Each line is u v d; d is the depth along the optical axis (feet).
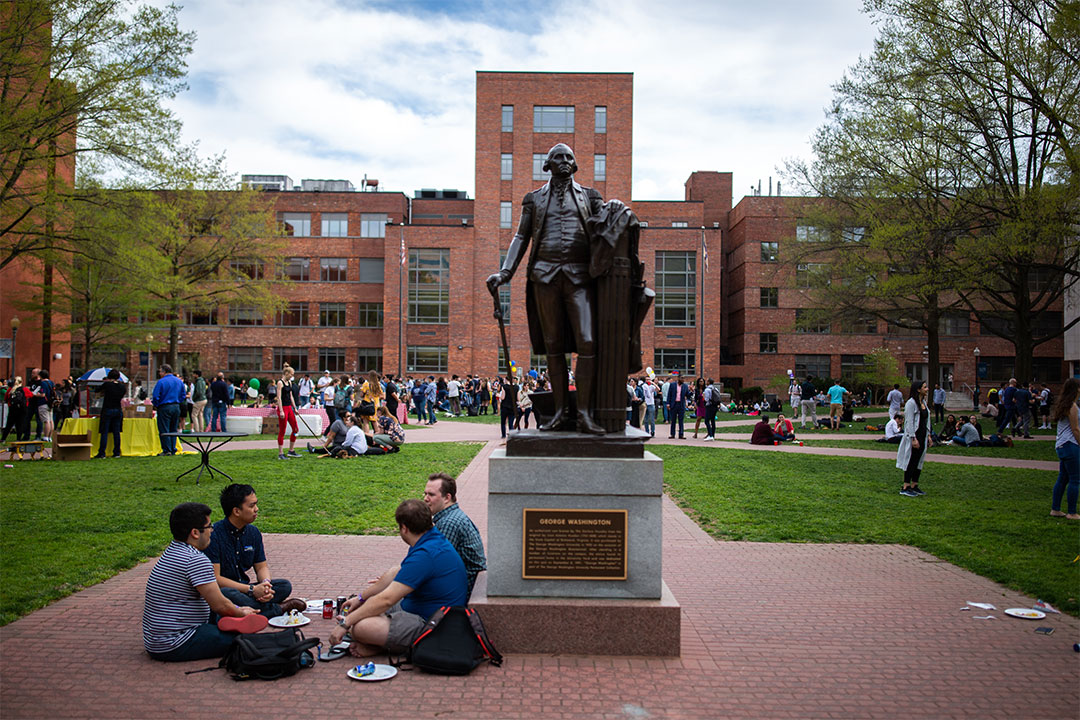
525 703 14.74
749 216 203.31
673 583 23.94
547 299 19.21
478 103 185.06
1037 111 70.69
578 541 17.56
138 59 74.64
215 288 142.51
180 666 16.55
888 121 83.66
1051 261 84.84
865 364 173.88
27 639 18.04
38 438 65.77
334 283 202.69
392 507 35.35
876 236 85.20
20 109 70.64
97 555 25.63
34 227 80.23
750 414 150.82
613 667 16.57
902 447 41.09
